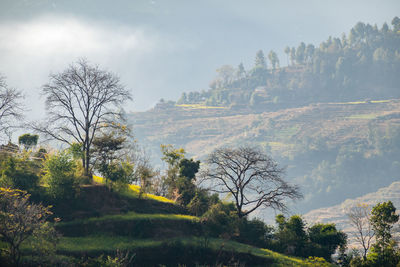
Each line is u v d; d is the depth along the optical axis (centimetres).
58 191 5481
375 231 6644
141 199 6334
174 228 5759
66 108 6462
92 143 6431
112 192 6119
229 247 5497
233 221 6431
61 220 5275
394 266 5862
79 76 6381
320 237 6612
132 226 5478
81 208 5572
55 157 5766
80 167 6262
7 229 3912
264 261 5456
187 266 5072
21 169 5544
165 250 5128
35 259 4006
